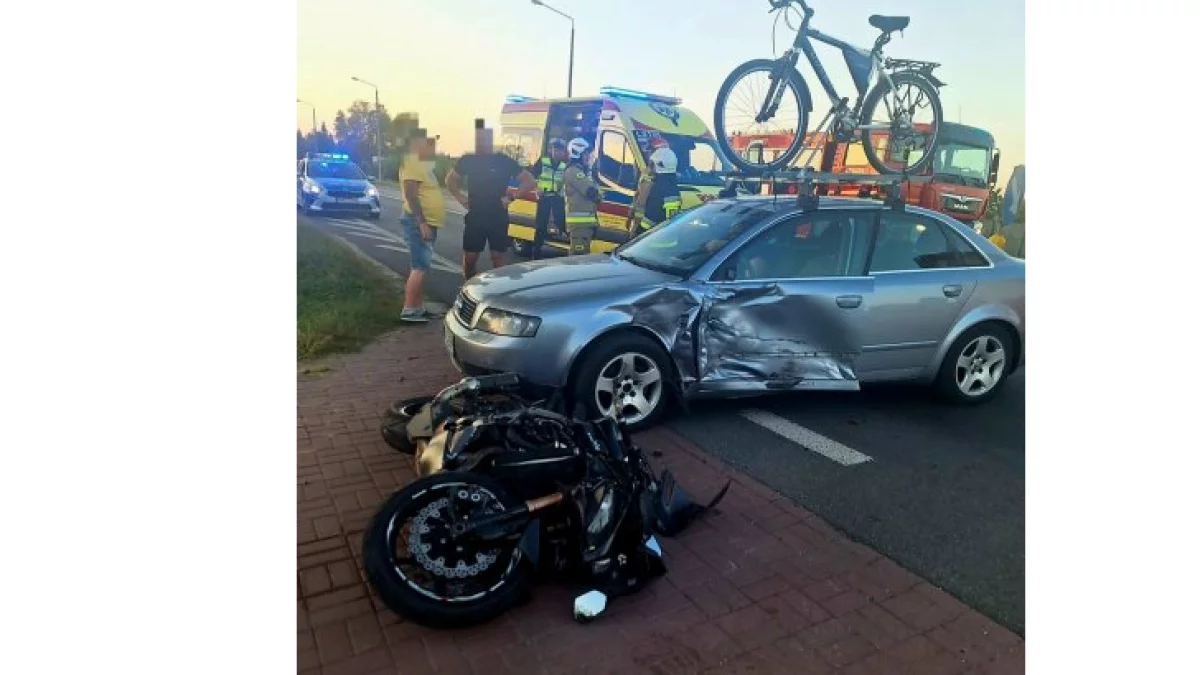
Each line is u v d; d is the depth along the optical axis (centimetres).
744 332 454
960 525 353
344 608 271
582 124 733
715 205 522
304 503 344
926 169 762
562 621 271
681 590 293
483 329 432
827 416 490
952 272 497
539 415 311
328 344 566
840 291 466
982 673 258
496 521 264
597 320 423
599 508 279
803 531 342
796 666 254
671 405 491
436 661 247
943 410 509
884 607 290
